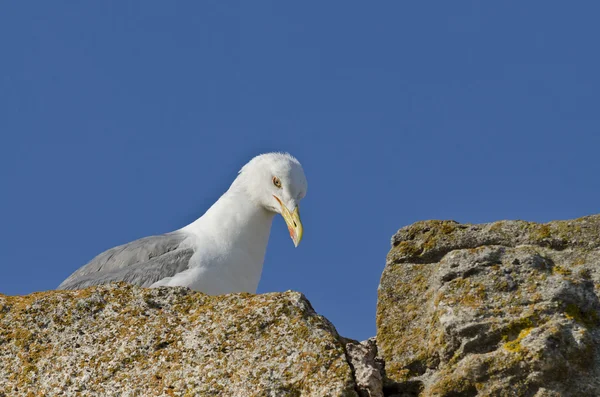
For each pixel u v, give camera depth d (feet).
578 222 36.83
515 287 34.60
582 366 32.53
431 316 35.63
